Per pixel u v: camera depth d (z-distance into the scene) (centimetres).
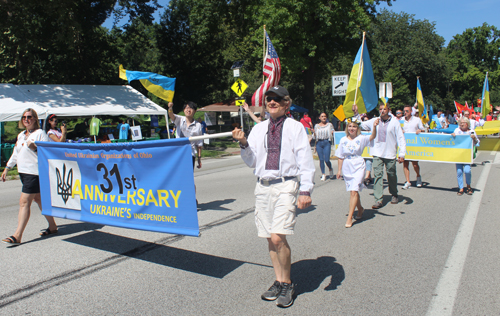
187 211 376
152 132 2034
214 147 2314
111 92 1934
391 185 721
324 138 1005
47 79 2589
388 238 513
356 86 680
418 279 379
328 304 331
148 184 397
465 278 379
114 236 534
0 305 334
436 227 560
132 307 329
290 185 331
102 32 2738
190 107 672
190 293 354
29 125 516
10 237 494
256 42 2609
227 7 2686
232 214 649
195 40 3020
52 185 488
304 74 2838
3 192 973
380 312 316
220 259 441
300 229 562
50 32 2050
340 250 469
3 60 2281
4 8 1778
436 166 1266
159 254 459
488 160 1402
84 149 445
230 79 4053
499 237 505
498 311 314
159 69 4753
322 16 2275
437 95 5478
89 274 400
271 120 341
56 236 537
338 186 919
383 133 690
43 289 365
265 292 343
